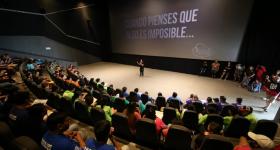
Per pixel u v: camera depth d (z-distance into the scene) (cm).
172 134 340
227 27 1112
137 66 1661
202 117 474
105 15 1845
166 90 1000
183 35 1288
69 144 218
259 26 1054
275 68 1038
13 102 297
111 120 439
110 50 1892
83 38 1733
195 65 1334
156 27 1409
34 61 1284
